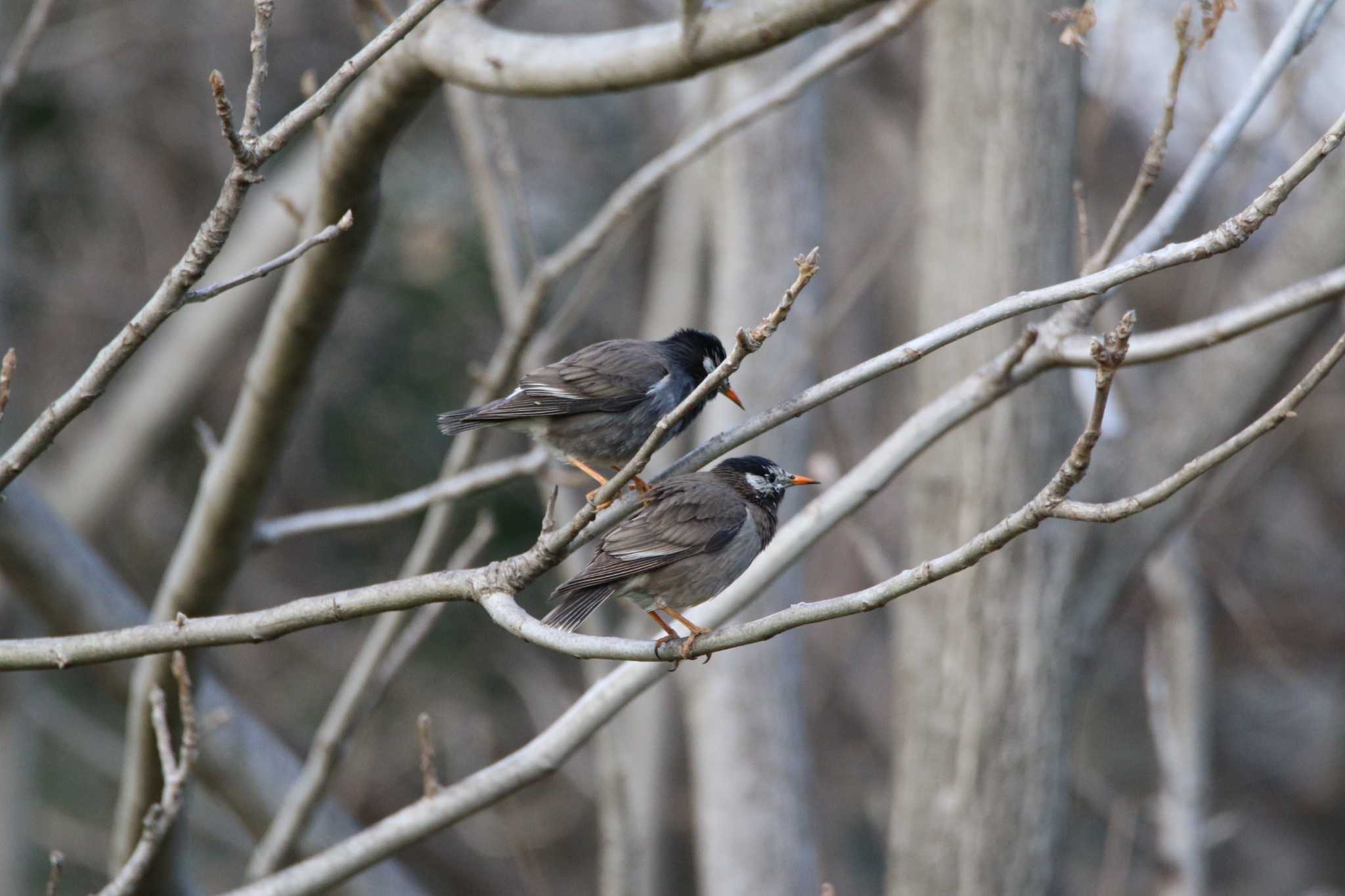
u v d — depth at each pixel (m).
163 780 10.12
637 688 8.22
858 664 24.61
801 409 6.71
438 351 20.52
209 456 9.73
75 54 19.86
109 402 21.72
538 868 19.44
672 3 22.44
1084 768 21.06
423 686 20.95
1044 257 10.38
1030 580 10.47
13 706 16.58
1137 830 21.42
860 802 24.67
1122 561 10.64
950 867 10.52
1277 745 26.12
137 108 22.11
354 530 21.19
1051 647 10.47
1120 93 12.07
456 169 21.05
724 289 13.52
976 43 10.45
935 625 10.68
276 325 8.87
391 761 21.47
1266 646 20.58
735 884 12.70
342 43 23.08
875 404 24.75
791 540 8.69
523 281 20.05
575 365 8.74
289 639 22.47
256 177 5.95
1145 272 6.12
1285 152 16.44
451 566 10.02
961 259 10.50
